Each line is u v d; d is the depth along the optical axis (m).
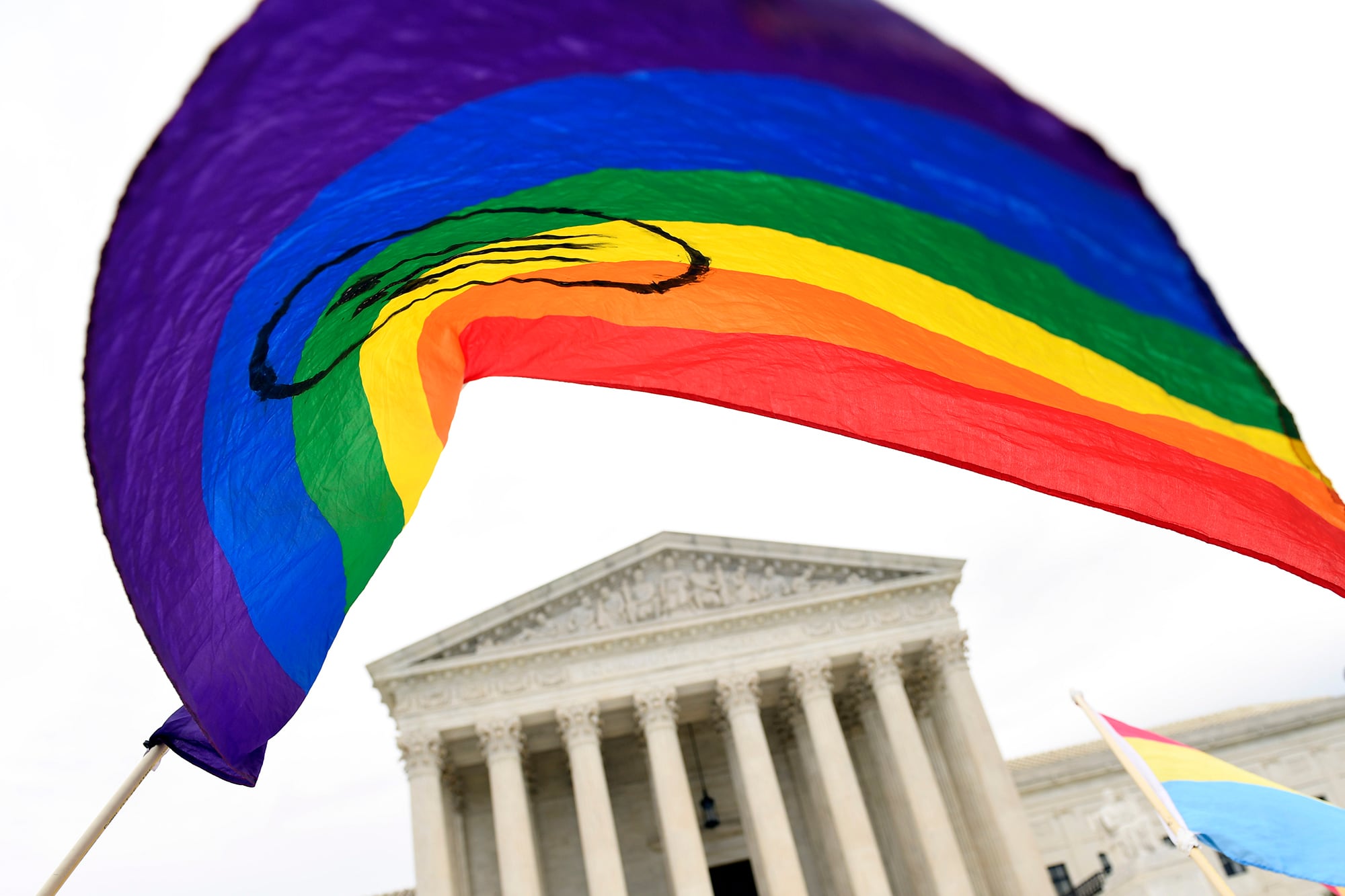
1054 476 5.71
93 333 4.47
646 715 55.50
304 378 5.73
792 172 4.69
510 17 3.87
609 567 58.62
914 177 4.09
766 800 53.50
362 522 6.18
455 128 4.56
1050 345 4.71
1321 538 4.87
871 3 3.01
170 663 5.25
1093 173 3.18
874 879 51.78
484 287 6.31
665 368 6.71
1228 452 4.62
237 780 6.56
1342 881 14.34
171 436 5.11
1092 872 70.06
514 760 54.06
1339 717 75.81
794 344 6.32
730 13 3.49
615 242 5.86
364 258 5.32
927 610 58.88
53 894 6.24
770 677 58.03
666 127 4.58
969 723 56.22
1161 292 3.62
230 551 5.57
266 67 4.01
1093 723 15.24
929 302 5.15
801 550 59.56
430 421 6.50
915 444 6.20
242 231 4.59
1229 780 15.28
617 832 61.78
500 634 57.47
